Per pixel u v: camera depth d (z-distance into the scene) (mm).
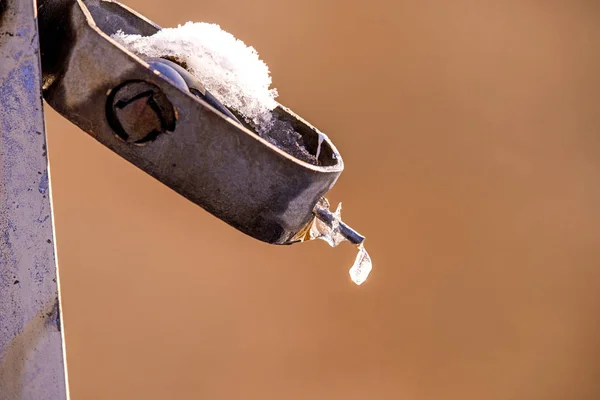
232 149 1979
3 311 1968
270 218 1987
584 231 7266
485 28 7078
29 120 1971
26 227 1970
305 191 1986
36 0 1981
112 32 2027
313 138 2029
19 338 1968
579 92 7219
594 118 7223
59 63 1979
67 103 1979
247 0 6480
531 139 7195
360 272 2041
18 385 1968
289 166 1981
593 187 7301
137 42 2020
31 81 1971
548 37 7215
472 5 7035
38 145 1971
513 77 7152
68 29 1978
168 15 6211
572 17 7250
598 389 7836
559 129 7254
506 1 7164
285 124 2033
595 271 7289
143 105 1975
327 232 2008
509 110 7129
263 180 1982
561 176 7223
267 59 6578
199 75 2025
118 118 1977
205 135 1978
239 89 2029
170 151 1979
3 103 1969
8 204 1969
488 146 7141
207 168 1980
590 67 7230
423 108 6941
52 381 1970
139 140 1978
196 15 6254
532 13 7199
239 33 6480
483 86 7074
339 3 6695
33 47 1971
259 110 2031
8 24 1970
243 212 1985
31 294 1969
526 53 7188
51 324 1970
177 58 2023
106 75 1975
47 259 1970
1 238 1968
